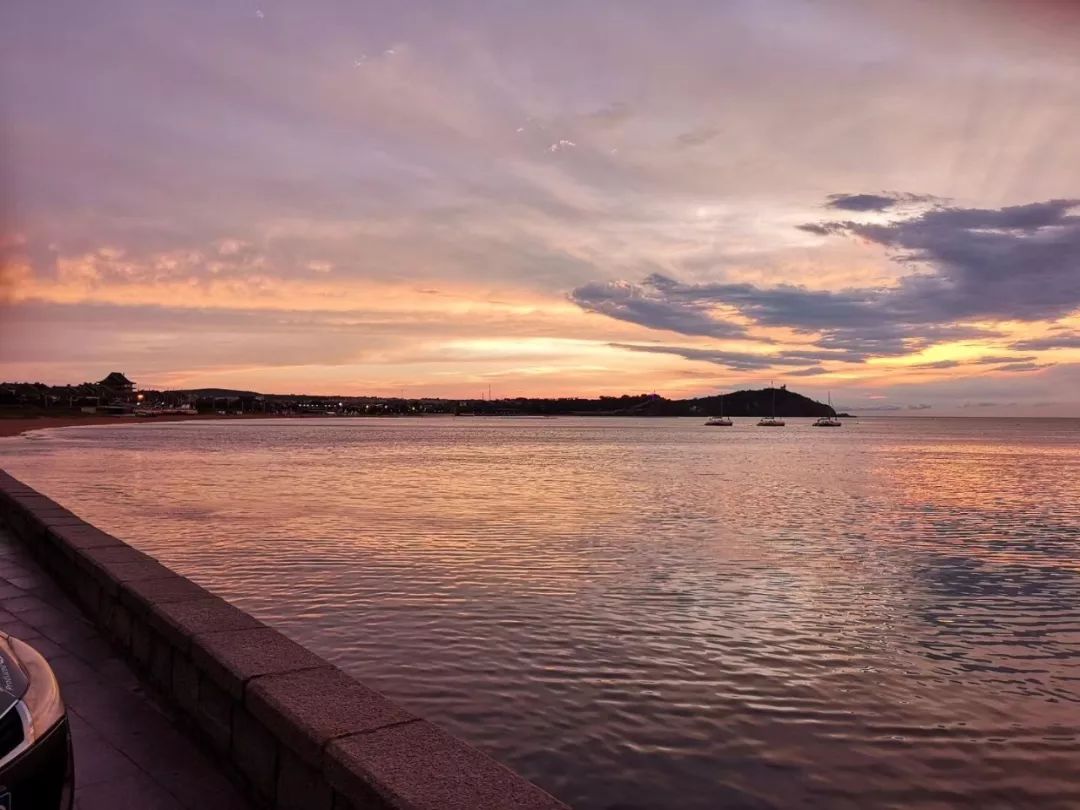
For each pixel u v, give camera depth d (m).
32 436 122.38
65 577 8.66
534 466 59.78
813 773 7.58
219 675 4.59
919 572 18.38
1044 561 20.05
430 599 14.25
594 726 8.58
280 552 19.17
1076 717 9.17
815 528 26.08
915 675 10.66
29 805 3.12
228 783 4.39
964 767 7.79
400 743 3.63
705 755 7.93
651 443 125.81
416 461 65.38
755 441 143.38
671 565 18.52
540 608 13.73
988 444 136.50
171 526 23.81
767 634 12.53
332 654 10.91
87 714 5.26
